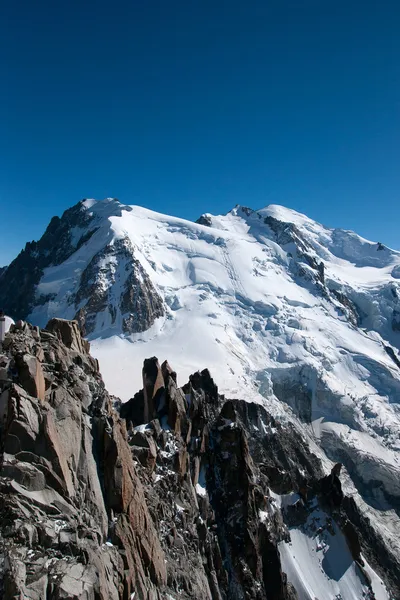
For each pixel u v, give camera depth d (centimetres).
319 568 7325
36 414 2886
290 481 8300
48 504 2645
